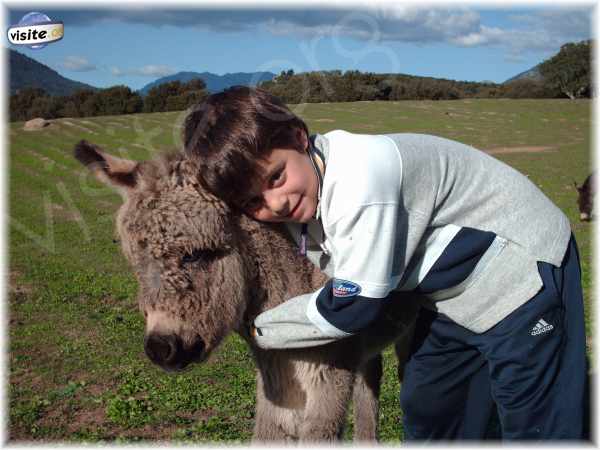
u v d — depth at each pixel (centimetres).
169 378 495
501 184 246
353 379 279
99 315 680
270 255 257
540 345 239
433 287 246
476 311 247
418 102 3656
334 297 229
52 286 793
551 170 1933
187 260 225
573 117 3503
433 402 289
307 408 270
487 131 2866
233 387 476
